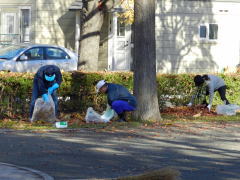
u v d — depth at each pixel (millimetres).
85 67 20656
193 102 18344
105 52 28141
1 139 12305
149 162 10117
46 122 14789
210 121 16000
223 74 19078
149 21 15469
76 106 16578
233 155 10945
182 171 9398
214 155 10922
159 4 28484
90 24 20656
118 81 17141
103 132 13547
